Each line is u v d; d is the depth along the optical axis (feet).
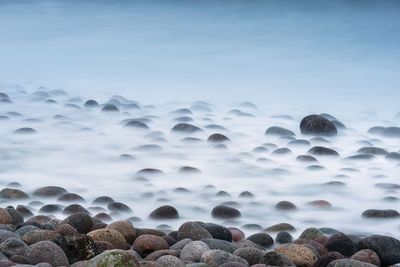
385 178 21.52
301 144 25.05
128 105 32.04
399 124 30.45
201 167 22.52
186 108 32.35
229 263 13.09
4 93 33.40
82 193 19.71
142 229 15.81
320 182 21.11
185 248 13.98
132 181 20.84
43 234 14.40
